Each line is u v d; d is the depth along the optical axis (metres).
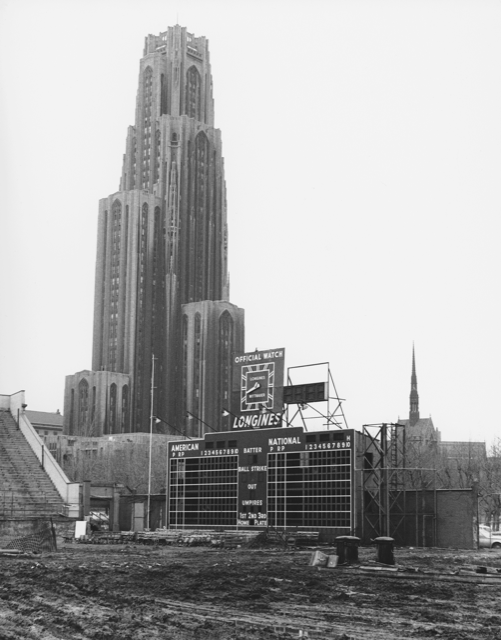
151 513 86.31
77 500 82.75
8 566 38.44
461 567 42.53
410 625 22.33
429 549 63.34
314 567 40.59
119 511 87.31
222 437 74.69
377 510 66.81
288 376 77.88
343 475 65.31
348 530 64.19
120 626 21.47
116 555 49.94
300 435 68.69
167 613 23.91
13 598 26.73
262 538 62.41
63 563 41.72
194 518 75.69
